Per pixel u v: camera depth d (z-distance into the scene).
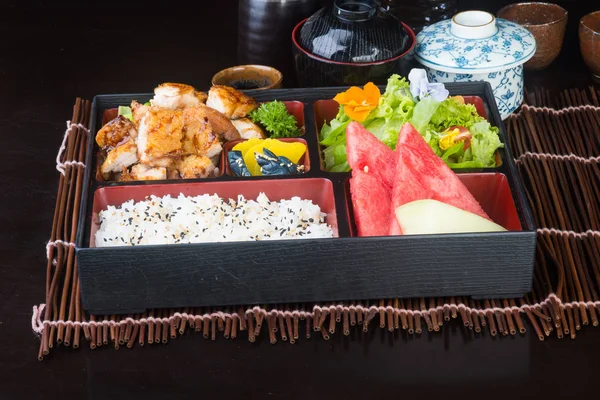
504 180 0.76
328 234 0.73
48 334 0.70
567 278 0.74
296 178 0.76
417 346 0.69
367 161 0.75
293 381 0.66
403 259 0.69
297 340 0.69
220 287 0.70
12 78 1.00
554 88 0.98
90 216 0.72
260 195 0.75
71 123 0.93
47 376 0.67
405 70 0.96
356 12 0.86
